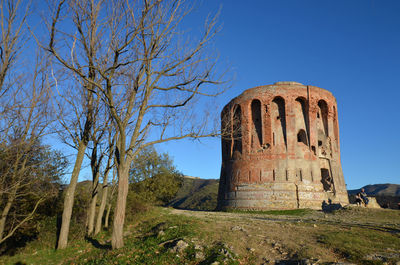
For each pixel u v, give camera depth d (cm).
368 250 1034
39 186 1605
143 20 1259
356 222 1875
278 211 3120
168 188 3841
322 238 1240
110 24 1398
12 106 1205
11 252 1513
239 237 1328
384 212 2339
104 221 2317
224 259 1009
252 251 1134
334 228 1519
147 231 1734
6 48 1148
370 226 1611
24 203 1619
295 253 1070
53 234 1691
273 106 3709
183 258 1071
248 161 3653
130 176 3472
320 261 952
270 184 3422
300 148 3500
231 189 3747
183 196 8738
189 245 1173
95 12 1316
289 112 3588
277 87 3684
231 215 2609
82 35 1281
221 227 1561
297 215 2728
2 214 1366
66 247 1531
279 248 1159
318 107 3775
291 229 1508
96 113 1678
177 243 1185
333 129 3847
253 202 3450
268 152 3553
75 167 1602
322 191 3453
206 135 1467
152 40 1333
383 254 981
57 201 2053
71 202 1578
